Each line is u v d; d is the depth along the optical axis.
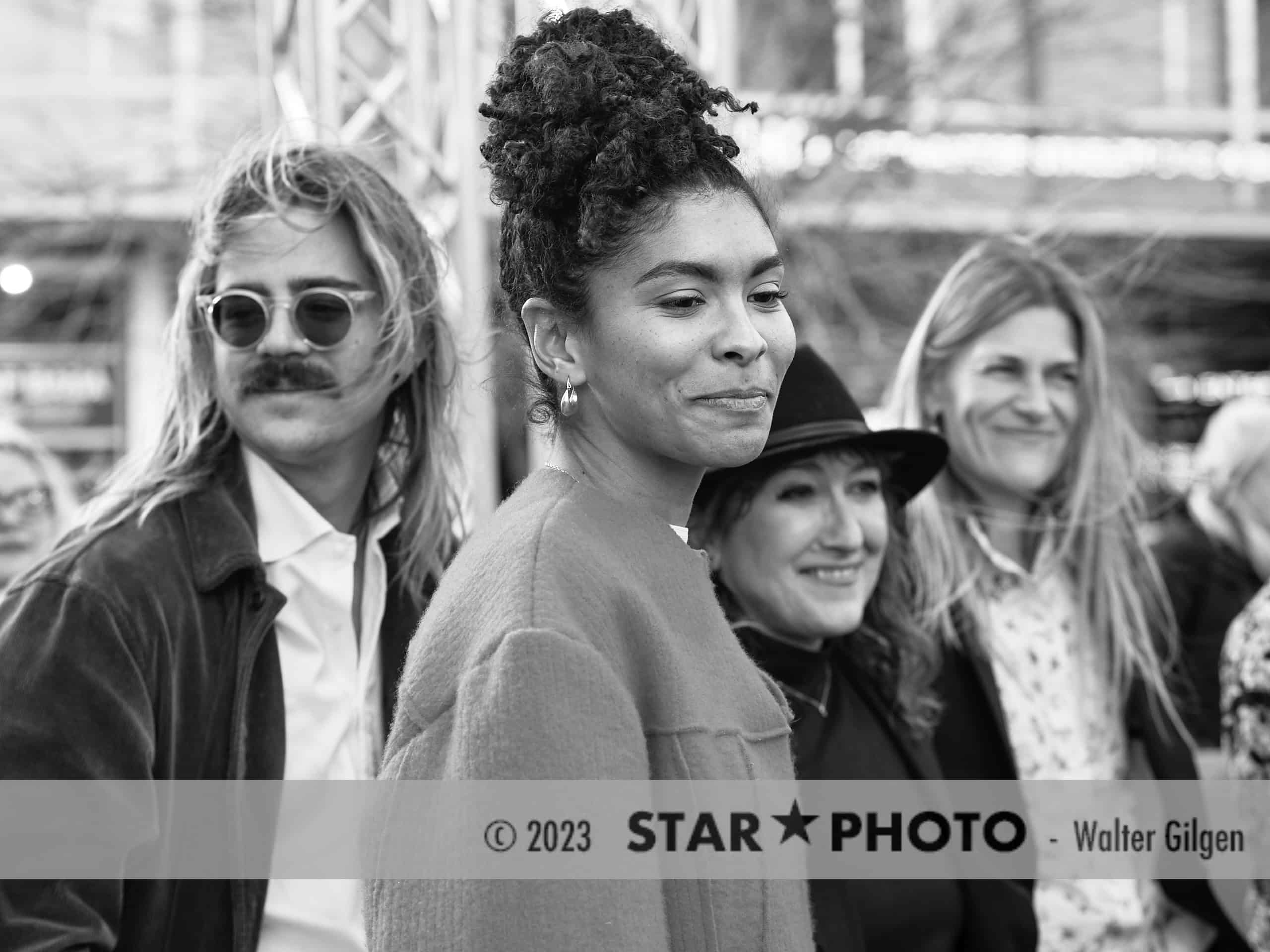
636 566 1.35
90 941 1.69
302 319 2.01
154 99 9.85
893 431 2.35
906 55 8.71
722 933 1.29
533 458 3.83
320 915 1.93
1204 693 3.49
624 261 1.32
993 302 2.75
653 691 1.31
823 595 2.33
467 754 1.21
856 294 8.78
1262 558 3.61
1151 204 10.83
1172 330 10.77
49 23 9.90
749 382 1.33
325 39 3.71
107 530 1.90
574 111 1.33
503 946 1.17
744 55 9.51
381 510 2.20
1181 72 11.35
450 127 3.85
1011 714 2.62
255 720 1.92
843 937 2.17
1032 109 10.33
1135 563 2.90
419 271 2.14
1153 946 2.62
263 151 2.09
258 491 2.06
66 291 9.30
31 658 1.75
